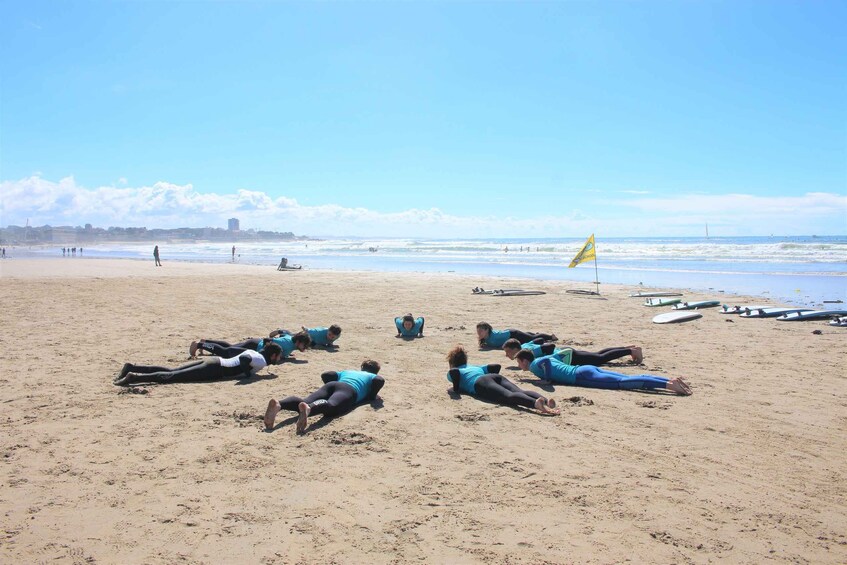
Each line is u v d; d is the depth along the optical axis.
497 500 4.08
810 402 6.66
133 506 3.94
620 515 3.88
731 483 4.43
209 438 5.32
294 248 104.81
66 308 15.02
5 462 4.71
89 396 6.70
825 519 3.87
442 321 13.16
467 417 6.01
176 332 11.31
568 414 6.19
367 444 5.21
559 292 19.84
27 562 3.23
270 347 8.28
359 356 9.25
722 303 15.99
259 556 3.32
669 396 6.96
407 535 3.58
